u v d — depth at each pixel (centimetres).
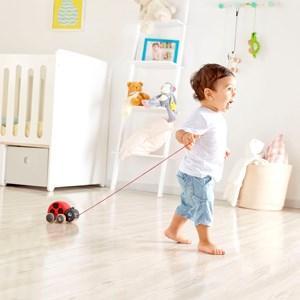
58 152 343
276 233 220
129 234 196
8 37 432
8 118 352
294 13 340
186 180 180
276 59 344
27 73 344
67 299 111
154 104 355
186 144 172
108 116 394
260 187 308
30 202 274
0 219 213
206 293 121
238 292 123
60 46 415
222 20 361
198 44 368
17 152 351
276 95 344
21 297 112
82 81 360
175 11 372
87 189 366
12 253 154
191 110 370
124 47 393
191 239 193
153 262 152
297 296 122
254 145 317
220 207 309
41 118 364
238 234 212
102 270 139
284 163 324
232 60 353
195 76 184
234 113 354
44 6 420
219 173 182
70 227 203
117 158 373
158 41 378
